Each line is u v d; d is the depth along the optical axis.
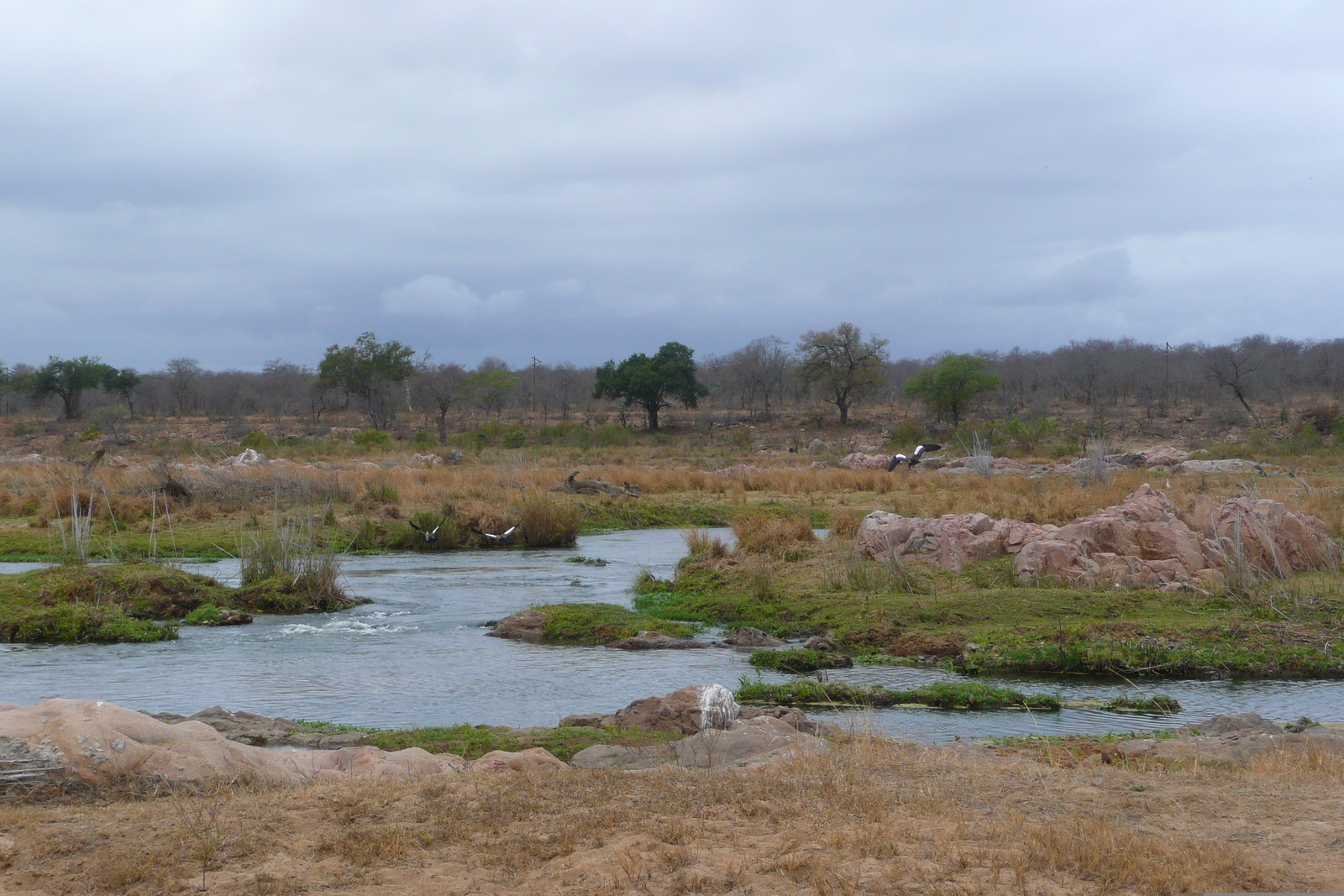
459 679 12.46
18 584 16.77
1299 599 14.95
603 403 104.38
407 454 57.84
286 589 18.05
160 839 5.48
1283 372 90.81
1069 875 4.99
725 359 126.62
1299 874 4.97
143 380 99.94
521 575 22.09
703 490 39.66
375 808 6.08
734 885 4.86
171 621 16.64
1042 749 8.38
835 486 39.50
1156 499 19.23
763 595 17.11
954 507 27.14
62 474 36.03
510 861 5.21
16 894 4.79
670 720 9.23
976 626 14.45
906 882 4.85
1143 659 12.90
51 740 6.67
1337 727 9.98
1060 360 111.00
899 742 8.48
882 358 84.50
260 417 94.62
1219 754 8.03
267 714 10.77
